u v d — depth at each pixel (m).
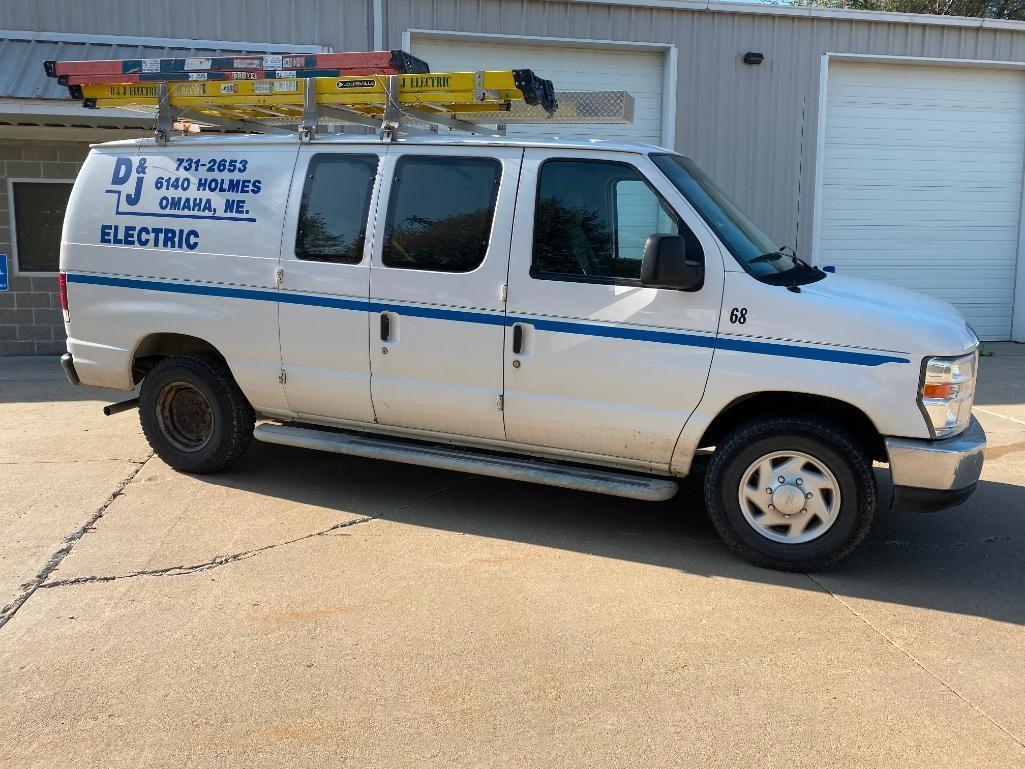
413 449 5.34
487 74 4.95
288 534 5.02
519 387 4.95
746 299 4.49
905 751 3.06
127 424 7.45
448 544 4.92
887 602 4.27
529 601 4.21
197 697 3.34
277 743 3.06
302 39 10.66
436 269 5.06
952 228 12.88
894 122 12.48
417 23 10.87
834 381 4.38
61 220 10.70
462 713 3.26
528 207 4.88
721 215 4.89
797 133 12.02
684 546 4.97
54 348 10.94
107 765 2.93
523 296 4.87
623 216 4.76
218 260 5.60
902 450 4.34
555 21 11.17
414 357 5.15
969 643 3.87
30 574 4.42
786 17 11.69
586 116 5.86
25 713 3.22
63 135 10.46
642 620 4.03
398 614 4.05
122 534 4.97
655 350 4.64
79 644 3.73
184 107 5.77
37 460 6.37
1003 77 12.60
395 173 5.19
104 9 10.23
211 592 4.24
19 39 10.05
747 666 3.63
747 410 4.86
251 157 5.58
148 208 5.80
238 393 5.84
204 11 10.43
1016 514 5.62
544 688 3.44
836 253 12.66
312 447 5.56
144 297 5.83
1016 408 8.66
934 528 5.36
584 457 4.98
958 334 4.41
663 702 3.35
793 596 4.32
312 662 3.61
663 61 11.68
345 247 5.29
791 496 4.51
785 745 3.09
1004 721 3.26
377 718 3.22
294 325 5.43
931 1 23.72
